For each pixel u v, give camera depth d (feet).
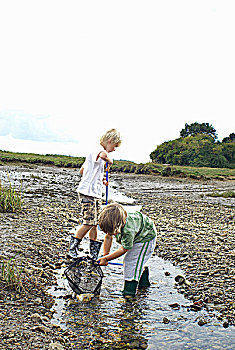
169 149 156.25
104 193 49.62
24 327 10.25
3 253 16.31
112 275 15.97
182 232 25.21
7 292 12.29
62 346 9.56
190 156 146.82
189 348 10.09
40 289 13.14
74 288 13.02
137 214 14.44
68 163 100.78
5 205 26.73
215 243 22.11
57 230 22.80
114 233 13.52
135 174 101.09
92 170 17.11
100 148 17.19
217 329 11.33
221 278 15.97
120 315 11.94
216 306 13.07
